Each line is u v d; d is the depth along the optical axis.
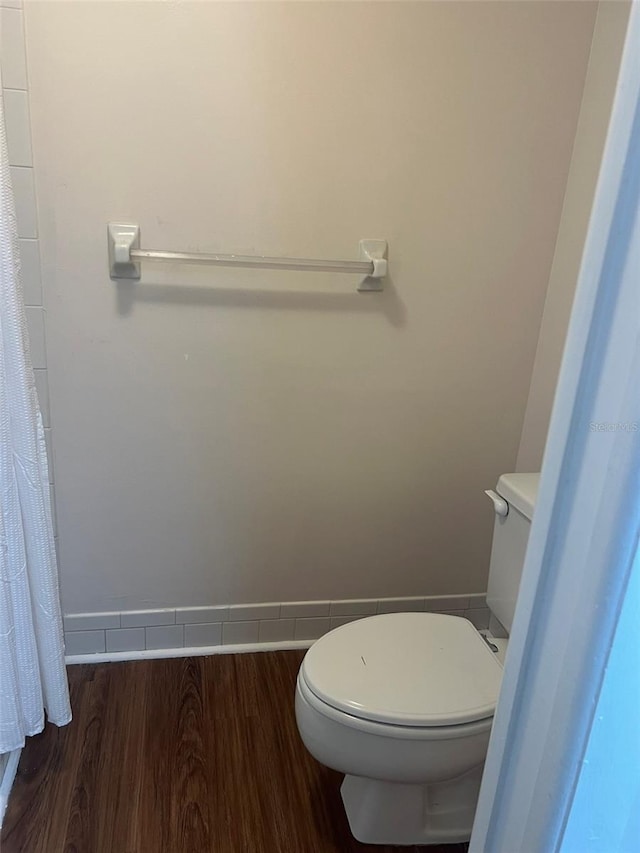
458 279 1.70
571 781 0.65
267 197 1.55
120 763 1.53
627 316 0.55
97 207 1.48
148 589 1.84
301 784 1.51
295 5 1.42
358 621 1.46
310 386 1.72
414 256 1.66
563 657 0.65
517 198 1.66
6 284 1.15
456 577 2.00
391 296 1.68
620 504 0.56
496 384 1.82
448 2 1.47
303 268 1.56
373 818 1.35
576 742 0.63
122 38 1.38
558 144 1.63
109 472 1.70
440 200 1.62
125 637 1.87
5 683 1.24
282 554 1.88
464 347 1.77
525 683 0.73
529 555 0.69
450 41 1.50
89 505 1.73
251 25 1.42
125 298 1.56
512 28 1.52
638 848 0.66
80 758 1.53
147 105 1.43
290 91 1.48
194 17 1.40
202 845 1.35
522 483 1.43
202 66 1.43
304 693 1.27
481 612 2.05
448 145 1.58
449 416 1.83
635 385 0.54
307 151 1.53
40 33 1.35
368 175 1.57
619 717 0.62
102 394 1.63
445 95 1.54
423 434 1.83
